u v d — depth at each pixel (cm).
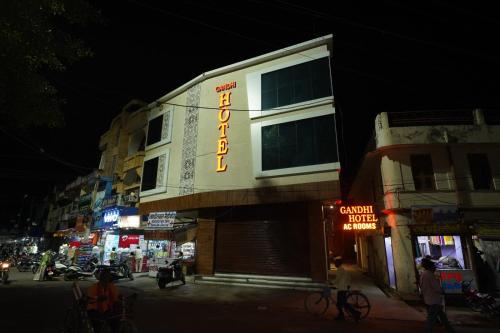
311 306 1012
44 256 1678
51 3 619
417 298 1141
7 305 958
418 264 1218
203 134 1778
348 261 3106
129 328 564
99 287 599
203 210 1680
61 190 4191
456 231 1217
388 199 1348
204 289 1346
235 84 1758
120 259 1981
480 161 1338
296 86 1566
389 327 786
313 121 1480
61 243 3794
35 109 697
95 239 2461
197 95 1902
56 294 1184
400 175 1339
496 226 1207
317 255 1348
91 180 3030
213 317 850
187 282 1541
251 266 1484
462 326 845
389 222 1341
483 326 845
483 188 1301
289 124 1530
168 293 1251
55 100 728
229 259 1551
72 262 2192
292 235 1436
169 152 1973
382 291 1362
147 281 1602
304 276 1365
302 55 1592
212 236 1614
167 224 1708
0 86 618
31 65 647
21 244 5238
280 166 1491
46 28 635
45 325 723
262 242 1492
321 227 1380
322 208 1442
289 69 1608
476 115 1375
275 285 1367
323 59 1534
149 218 1770
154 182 2003
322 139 1438
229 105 1733
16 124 725
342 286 856
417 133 1362
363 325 800
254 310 955
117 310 592
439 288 654
